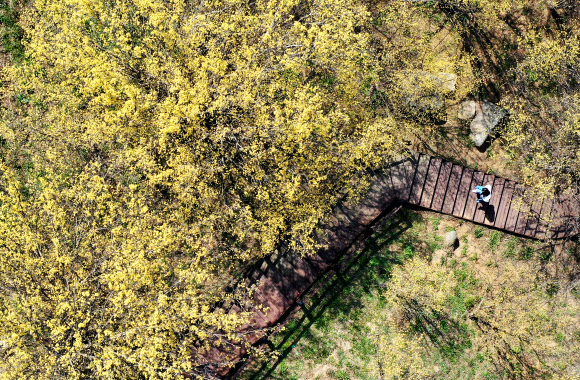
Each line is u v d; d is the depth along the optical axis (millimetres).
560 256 18328
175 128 12070
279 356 17156
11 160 16562
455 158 18266
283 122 12695
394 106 16859
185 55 13188
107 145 14875
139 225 12922
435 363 17734
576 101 16156
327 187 15945
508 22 18328
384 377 16828
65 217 13445
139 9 13516
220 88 12633
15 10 16906
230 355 16312
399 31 17938
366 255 17875
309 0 14898
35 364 12109
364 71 15844
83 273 13078
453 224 18266
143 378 13781
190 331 13656
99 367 11352
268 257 16859
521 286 18172
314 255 16844
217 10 13977
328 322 17500
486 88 18234
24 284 12703
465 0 16859
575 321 18172
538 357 17953
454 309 18000
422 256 17984
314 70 15328
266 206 14664
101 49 13273
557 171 16578
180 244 15352
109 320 12180
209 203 14234
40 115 15812
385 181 17406
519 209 17641
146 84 13586
